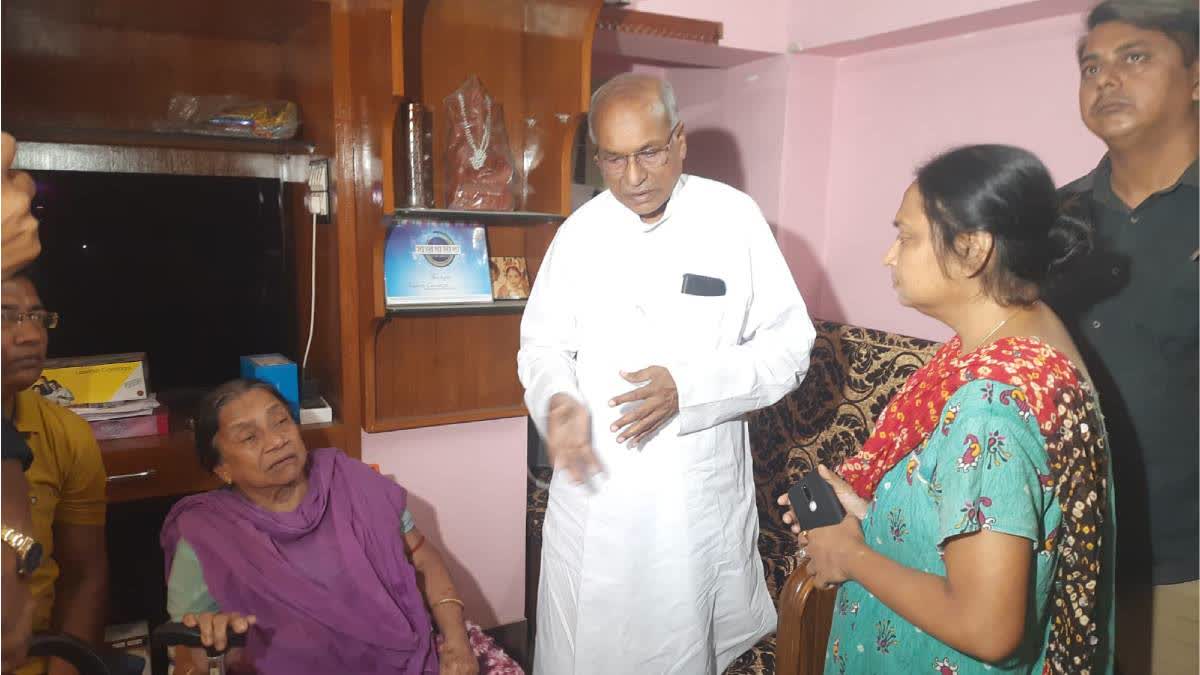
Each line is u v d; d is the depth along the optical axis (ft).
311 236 6.25
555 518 5.15
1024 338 2.73
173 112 5.77
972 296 2.88
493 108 5.97
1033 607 2.71
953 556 2.58
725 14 7.48
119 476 5.06
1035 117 6.15
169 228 5.80
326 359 6.28
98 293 5.62
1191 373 4.42
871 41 7.08
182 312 5.94
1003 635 2.45
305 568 4.66
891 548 3.00
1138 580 4.70
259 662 4.43
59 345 5.55
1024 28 6.17
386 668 4.66
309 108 5.95
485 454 6.68
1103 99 4.56
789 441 7.02
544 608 5.36
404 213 5.31
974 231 2.73
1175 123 4.35
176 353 5.98
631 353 5.04
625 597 4.94
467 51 6.07
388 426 6.04
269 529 4.64
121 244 5.65
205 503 4.66
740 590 5.20
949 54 6.79
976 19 6.20
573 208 7.52
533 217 5.86
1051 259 2.81
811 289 8.29
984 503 2.50
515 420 6.77
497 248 6.48
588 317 5.18
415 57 5.87
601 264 5.15
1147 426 4.55
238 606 4.43
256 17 5.59
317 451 5.18
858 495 3.24
